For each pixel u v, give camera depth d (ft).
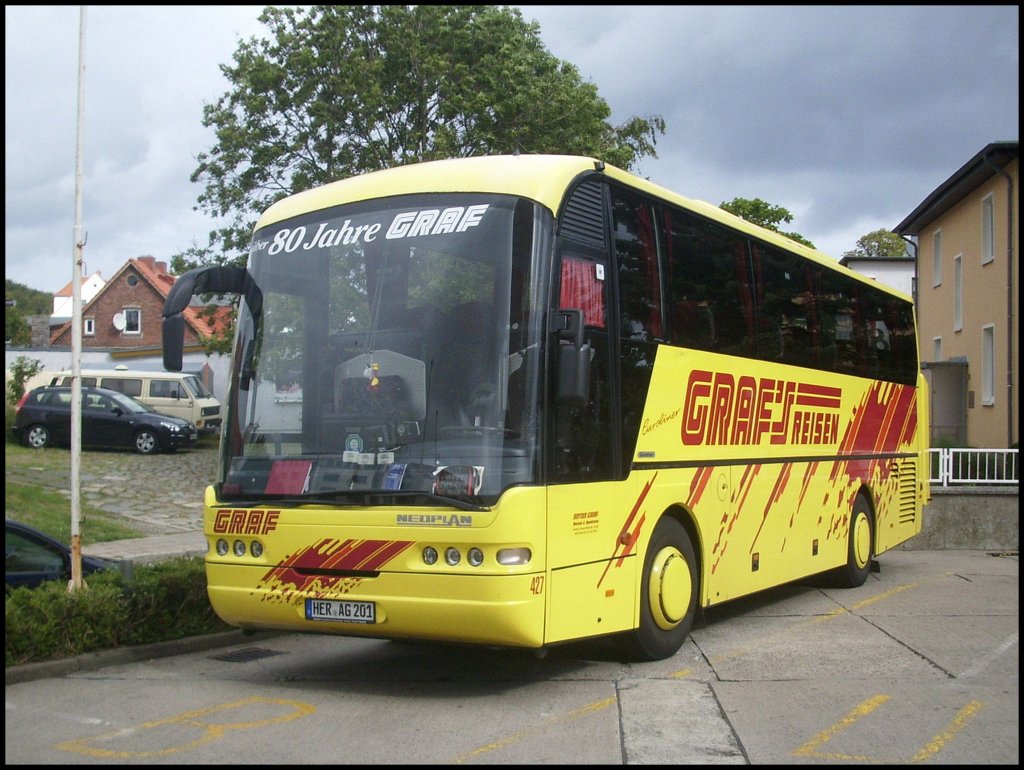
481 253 25.34
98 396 106.42
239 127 89.86
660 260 30.89
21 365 115.55
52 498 73.26
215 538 26.68
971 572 54.08
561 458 24.95
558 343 24.89
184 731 22.48
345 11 89.45
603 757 20.33
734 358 34.99
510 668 29.53
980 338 108.78
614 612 27.12
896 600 42.91
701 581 32.24
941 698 25.36
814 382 41.91
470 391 24.40
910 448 54.34
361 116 88.79
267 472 26.12
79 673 29.35
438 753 20.59
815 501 41.65
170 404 119.03
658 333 30.27
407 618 23.99
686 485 31.19
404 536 23.97
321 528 24.97
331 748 20.99
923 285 129.08
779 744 21.31
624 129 107.24
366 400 25.35
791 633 34.81
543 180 26.02
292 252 27.71
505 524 23.27
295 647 33.81
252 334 27.61
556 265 25.52
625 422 28.04
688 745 21.24
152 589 32.65
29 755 20.67
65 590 31.07
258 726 22.90
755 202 147.84
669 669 28.86
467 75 89.71
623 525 27.61
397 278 26.04
